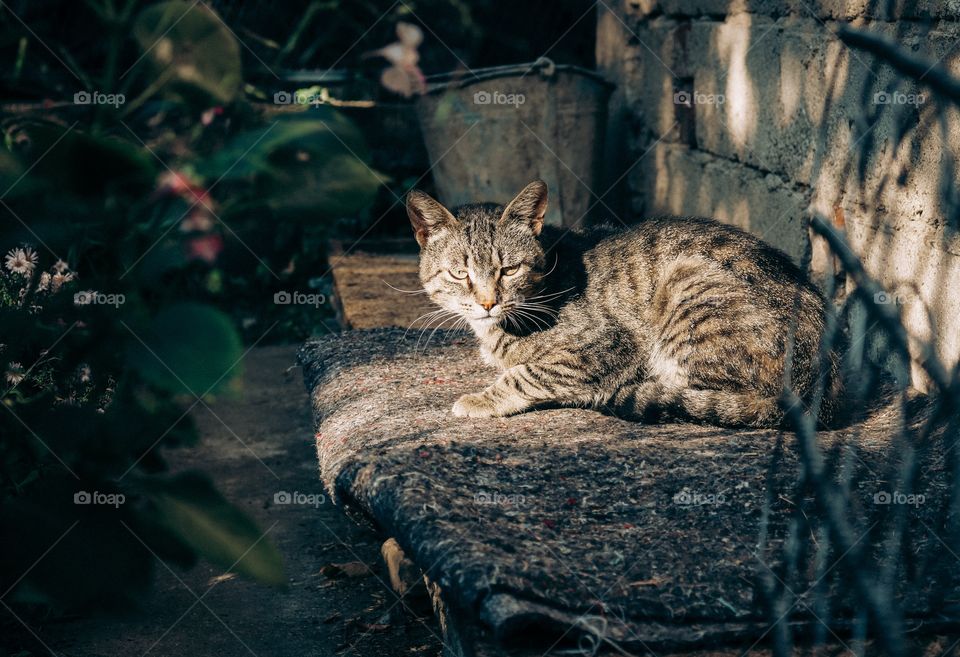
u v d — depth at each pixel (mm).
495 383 3869
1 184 869
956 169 3379
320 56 8648
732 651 2094
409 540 2537
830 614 2148
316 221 930
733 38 5562
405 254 7781
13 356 963
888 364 3918
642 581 2291
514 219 4082
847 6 4133
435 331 5113
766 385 3559
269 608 3746
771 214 5098
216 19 931
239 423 5930
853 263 2357
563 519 2656
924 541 2406
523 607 2102
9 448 1004
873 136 3988
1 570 880
